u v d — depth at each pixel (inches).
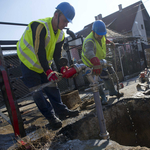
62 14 67.9
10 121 71.4
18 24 115.2
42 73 82.9
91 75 70.2
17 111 70.1
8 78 68.5
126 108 106.5
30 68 75.1
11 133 79.4
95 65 72.2
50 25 72.4
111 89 113.7
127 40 427.2
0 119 107.8
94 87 68.2
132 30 713.6
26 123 95.3
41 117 105.5
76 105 109.4
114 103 102.3
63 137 71.1
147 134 106.0
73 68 65.8
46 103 82.4
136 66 377.4
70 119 87.3
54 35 75.8
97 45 94.0
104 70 107.1
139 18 770.2
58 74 61.2
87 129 84.0
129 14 768.3
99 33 88.5
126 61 340.5
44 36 67.8
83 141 64.9
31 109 143.2
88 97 137.3
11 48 110.3
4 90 68.4
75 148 60.2
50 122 79.4
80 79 271.0
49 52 77.0
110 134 94.3
